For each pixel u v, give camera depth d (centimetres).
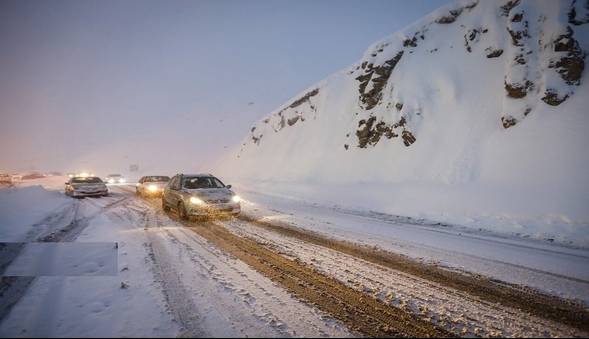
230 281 455
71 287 421
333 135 3150
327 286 448
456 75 2278
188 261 543
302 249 648
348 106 3291
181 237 737
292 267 529
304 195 1944
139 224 909
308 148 3331
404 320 355
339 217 1116
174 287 425
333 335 318
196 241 698
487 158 1652
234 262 547
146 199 1662
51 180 4019
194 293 407
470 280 484
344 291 432
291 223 956
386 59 2822
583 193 1105
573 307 394
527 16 1995
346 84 3603
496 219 1073
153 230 820
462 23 2614
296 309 373
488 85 2052
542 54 1814
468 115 1998
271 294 414
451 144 1925
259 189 2556
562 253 678
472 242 763
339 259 581
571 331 336
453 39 2562
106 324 325
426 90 2350
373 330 332
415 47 2784
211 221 973
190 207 969
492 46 2194
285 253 615
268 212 1199
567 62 1689
